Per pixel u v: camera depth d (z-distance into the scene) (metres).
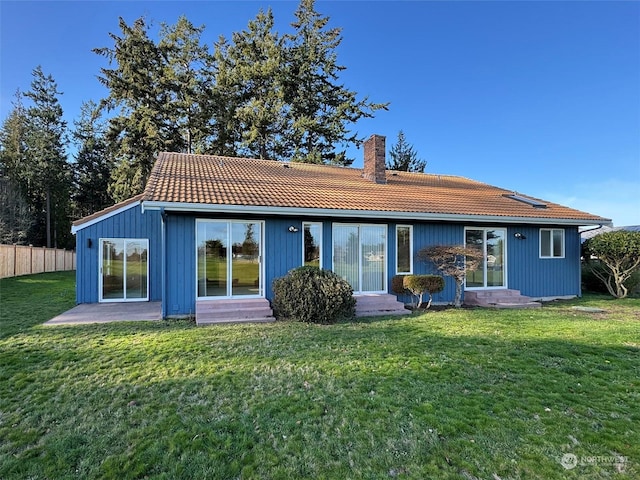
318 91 27.36
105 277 12.05
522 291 12.48
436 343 6.37
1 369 5.01
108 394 4.20
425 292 10.36
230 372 4.89
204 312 8.30
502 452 3.04
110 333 7.09
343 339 6.64
